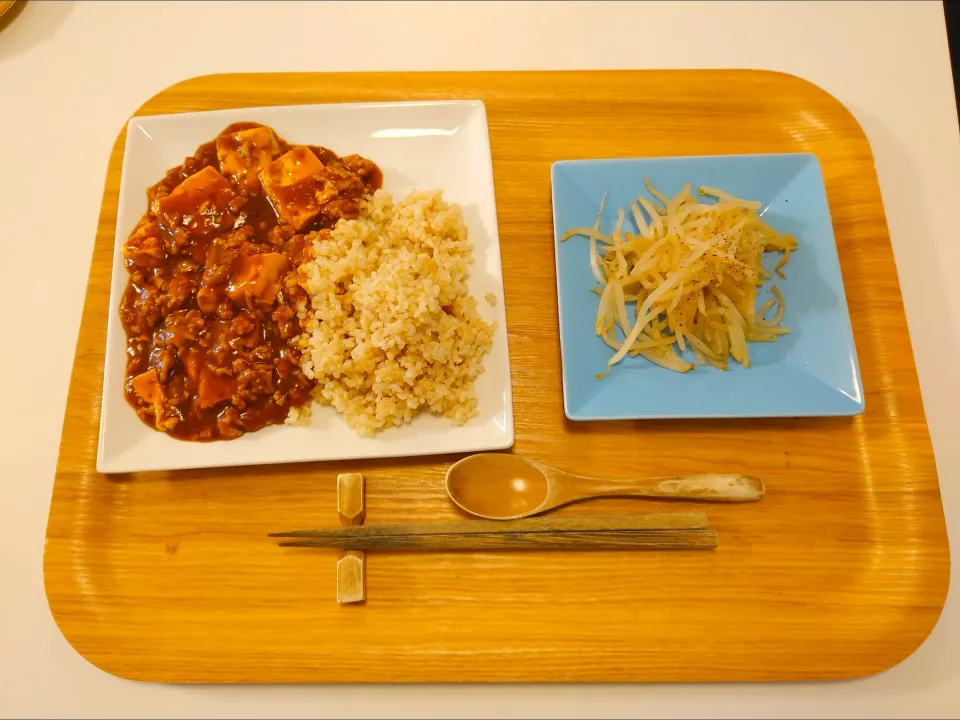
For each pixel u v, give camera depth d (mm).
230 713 355
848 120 468
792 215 429
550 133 467
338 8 516
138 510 383
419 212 415
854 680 361
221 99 468
